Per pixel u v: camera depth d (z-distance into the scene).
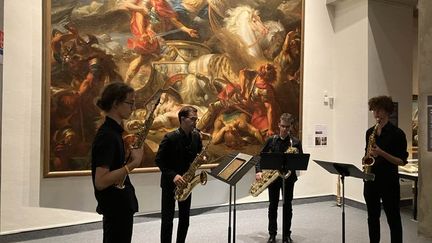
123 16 4.88
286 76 6.12
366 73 5.96
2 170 4.28
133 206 2.38
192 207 5.50
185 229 3.64
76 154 4.65
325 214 5.68
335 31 6.60
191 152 3.68
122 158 2.37
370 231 3.65
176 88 5.23
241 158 3.00
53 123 4.52
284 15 6.09
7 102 4.29
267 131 5.95
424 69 4.04
